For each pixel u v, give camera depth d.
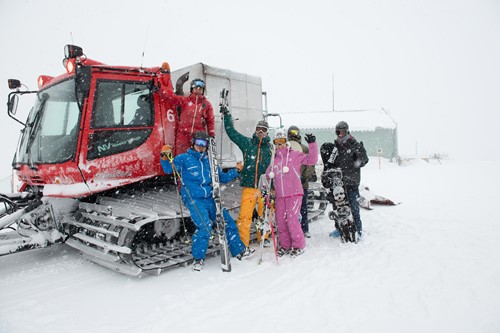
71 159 4.09
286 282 3.70
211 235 4.24
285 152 4.72
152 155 4.75
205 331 2.77
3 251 4.14
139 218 3.86
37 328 2.93
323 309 3.06
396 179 14.77
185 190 4.19
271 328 2.77
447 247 4.59
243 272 4.11
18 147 5.18
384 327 2.74
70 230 4.73
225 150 6.20
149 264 3.97
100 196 4.73
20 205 4.82
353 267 4.01
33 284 3.94
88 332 2.84
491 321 2.78
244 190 4.66
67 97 4.42
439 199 8.89
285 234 4.73
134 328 2.88
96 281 4.01
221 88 6.18
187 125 4.93
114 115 4.41
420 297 3.21
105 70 4.34
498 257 4.15
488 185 11.55
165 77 4.92
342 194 4.97
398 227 5.88
